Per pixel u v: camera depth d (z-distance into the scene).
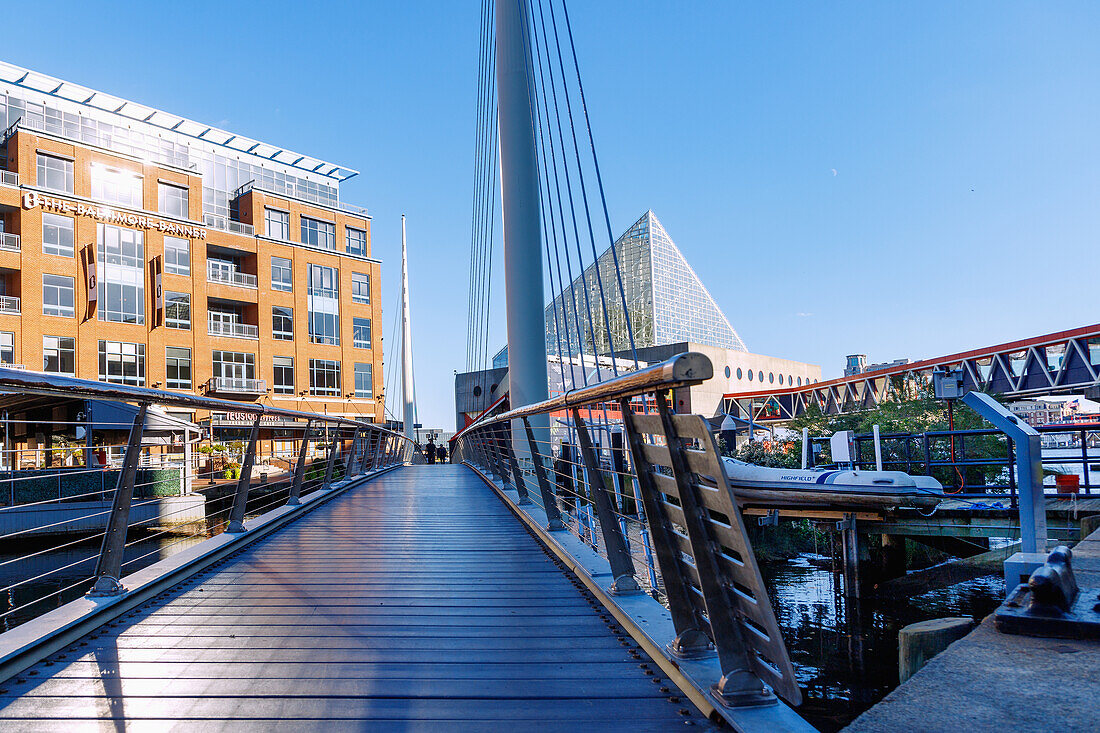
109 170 37.69
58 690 2.89
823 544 14.21
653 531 2.90
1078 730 1.63
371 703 2.74
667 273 93.06
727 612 2.46
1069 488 9.70
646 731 2.45
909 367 34.66
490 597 4.57
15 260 33.59
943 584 10.49
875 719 1.73
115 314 36.59
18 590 13.00
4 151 36.34
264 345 43.44
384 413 49.59
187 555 5.45
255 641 3.59
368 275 50.03
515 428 9.91
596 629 3.78
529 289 11.24
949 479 12.66
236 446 32.84
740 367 65.00
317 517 9.03
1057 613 2.38
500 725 2.52
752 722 2.29
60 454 22.06
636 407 2.99
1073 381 26.52
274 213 46.28
